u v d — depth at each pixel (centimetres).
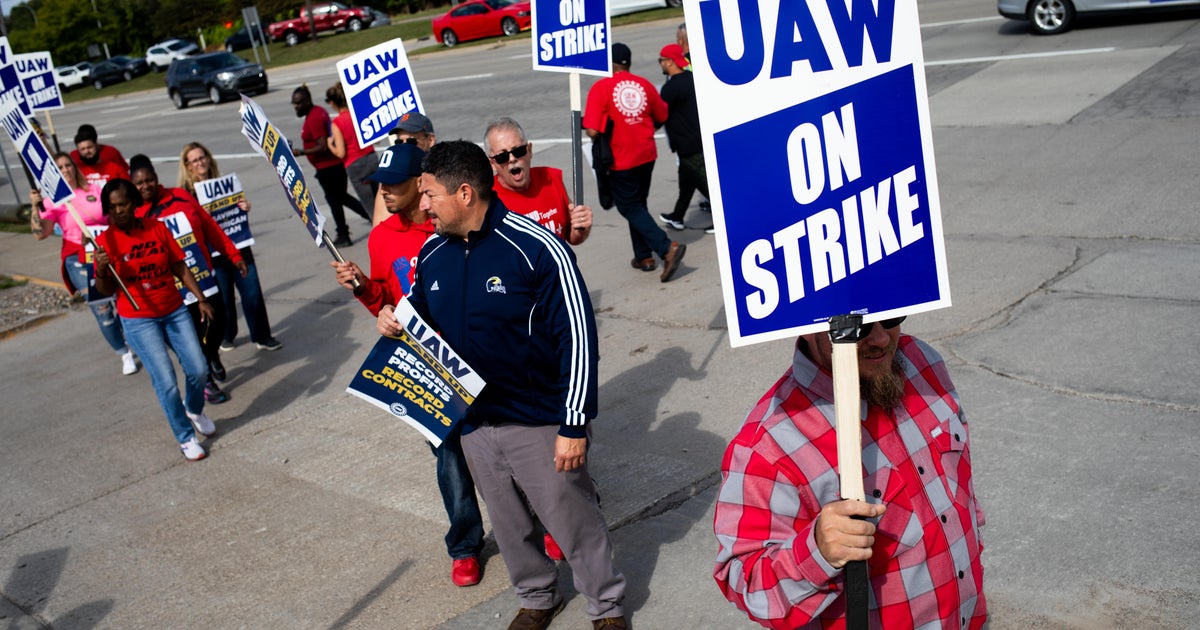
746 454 239
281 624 475
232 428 737
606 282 913
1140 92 1167
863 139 215
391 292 482
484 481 410
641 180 871
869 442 239
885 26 212
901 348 257
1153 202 832
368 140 657
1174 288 665
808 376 237
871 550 212
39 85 1175
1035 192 911
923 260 218
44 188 686
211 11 6269
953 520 244
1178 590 391
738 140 214
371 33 4578
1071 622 385
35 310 1161
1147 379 554
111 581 539
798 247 218
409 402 394
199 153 874
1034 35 1595
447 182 375
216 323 797
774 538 236
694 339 738
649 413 629
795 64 213
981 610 256
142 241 657
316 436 696
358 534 548
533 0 507
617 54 848
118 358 961
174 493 639
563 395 381
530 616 434
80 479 683
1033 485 475
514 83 2264
